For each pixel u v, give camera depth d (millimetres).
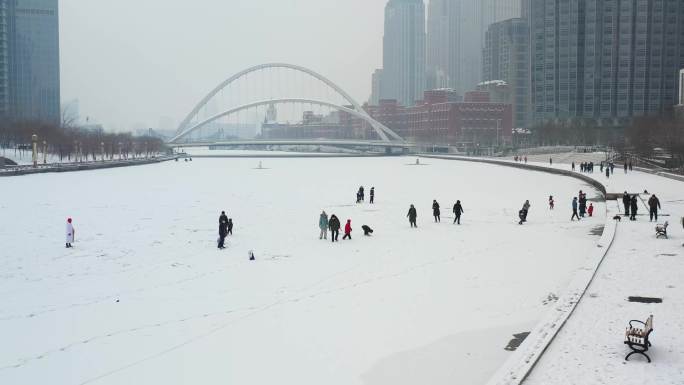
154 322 23719
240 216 55688
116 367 19375
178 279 30703
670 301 21875
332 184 97188
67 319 24188
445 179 105812
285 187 91312
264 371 18953
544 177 104812
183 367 19328
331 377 18438
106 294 27922
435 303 25359
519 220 50562
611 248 31750
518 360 16781
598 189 76000
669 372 15992
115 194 77875
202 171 140750
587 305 21562
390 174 124438
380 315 24000
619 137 198125
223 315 24484
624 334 18719
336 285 28938
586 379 15633
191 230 46969
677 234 35938
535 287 27312
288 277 30797
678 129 120312
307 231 46281
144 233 45438
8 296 27609
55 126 174875
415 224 47594
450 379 18031
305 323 23281
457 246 38438
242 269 32812
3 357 20281
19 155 154125
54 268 33375
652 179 80812
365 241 41250
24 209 60344
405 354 19984
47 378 18641
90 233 45344
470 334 21562
